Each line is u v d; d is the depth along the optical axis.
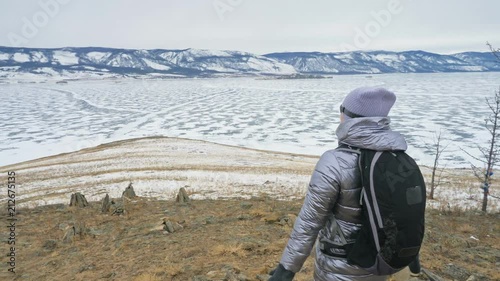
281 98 196.00
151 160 41.47
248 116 120.19
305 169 36.59
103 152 48.19
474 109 136.12
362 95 2.21
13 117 123.62
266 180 30.27
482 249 6.80
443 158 56.72
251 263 5.70
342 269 2.25
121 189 27.62
